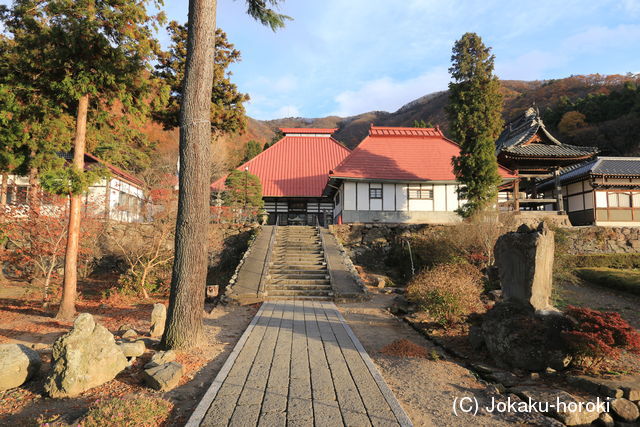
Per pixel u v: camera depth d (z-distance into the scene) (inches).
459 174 778.8
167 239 657.6
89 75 433.1
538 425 173.5
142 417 161.9
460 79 799.7
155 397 189.9
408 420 163.2
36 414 179.6
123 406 167.2
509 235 309.1
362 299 501.7
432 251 674.2
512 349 261.6
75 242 453.7
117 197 937.5
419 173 931.3
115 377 221.1
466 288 376.2
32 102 447.2
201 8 293.9
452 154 1013.2
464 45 795.4
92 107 508.4
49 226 532.1
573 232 812.0
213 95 885.8
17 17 438.3
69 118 515.5
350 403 179.5
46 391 200.1
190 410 178.4
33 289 623.8
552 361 253.1
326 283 563.8
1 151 479.8
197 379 218.2
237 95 894.4
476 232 618.2
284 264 628.7
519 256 295.6
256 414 165.9
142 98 495.5
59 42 418.9
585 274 651.5
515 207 906.1
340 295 499.2
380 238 821.2
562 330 260.4
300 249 711.7
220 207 804.0
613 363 269.9
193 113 289.3
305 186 1204.5
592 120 2039.9
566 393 210.7
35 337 350.6
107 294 547.8
